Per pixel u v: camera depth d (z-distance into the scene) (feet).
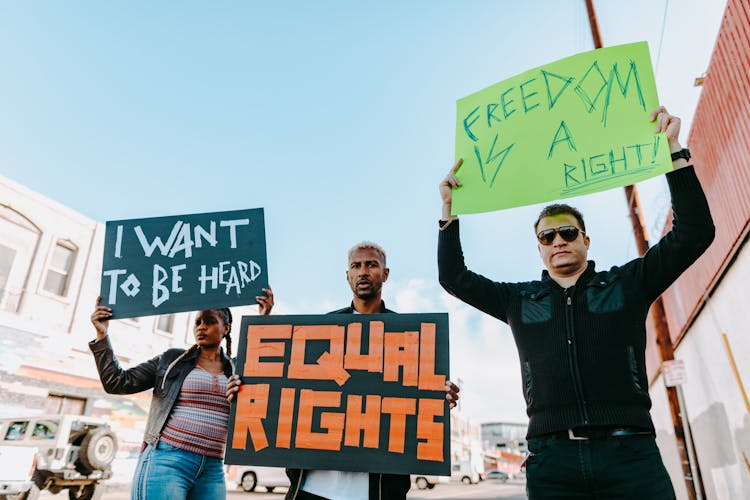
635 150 7.14
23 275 39.47
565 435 6.23
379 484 7.59
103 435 26.58
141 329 48.01
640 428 5.96
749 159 14.15
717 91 16.06
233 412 8.29
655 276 6.66
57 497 29.76
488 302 7.66
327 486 7.72
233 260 9.93
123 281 9.93
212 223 10.30
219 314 10.16
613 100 7.69
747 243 14.92
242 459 7.94
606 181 7.07
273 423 8.07
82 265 44.27
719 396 19.19
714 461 20.49
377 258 9.20
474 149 8.34
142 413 46.55
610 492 5.81
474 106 8.79
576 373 6.36
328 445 7.78
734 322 16.75
